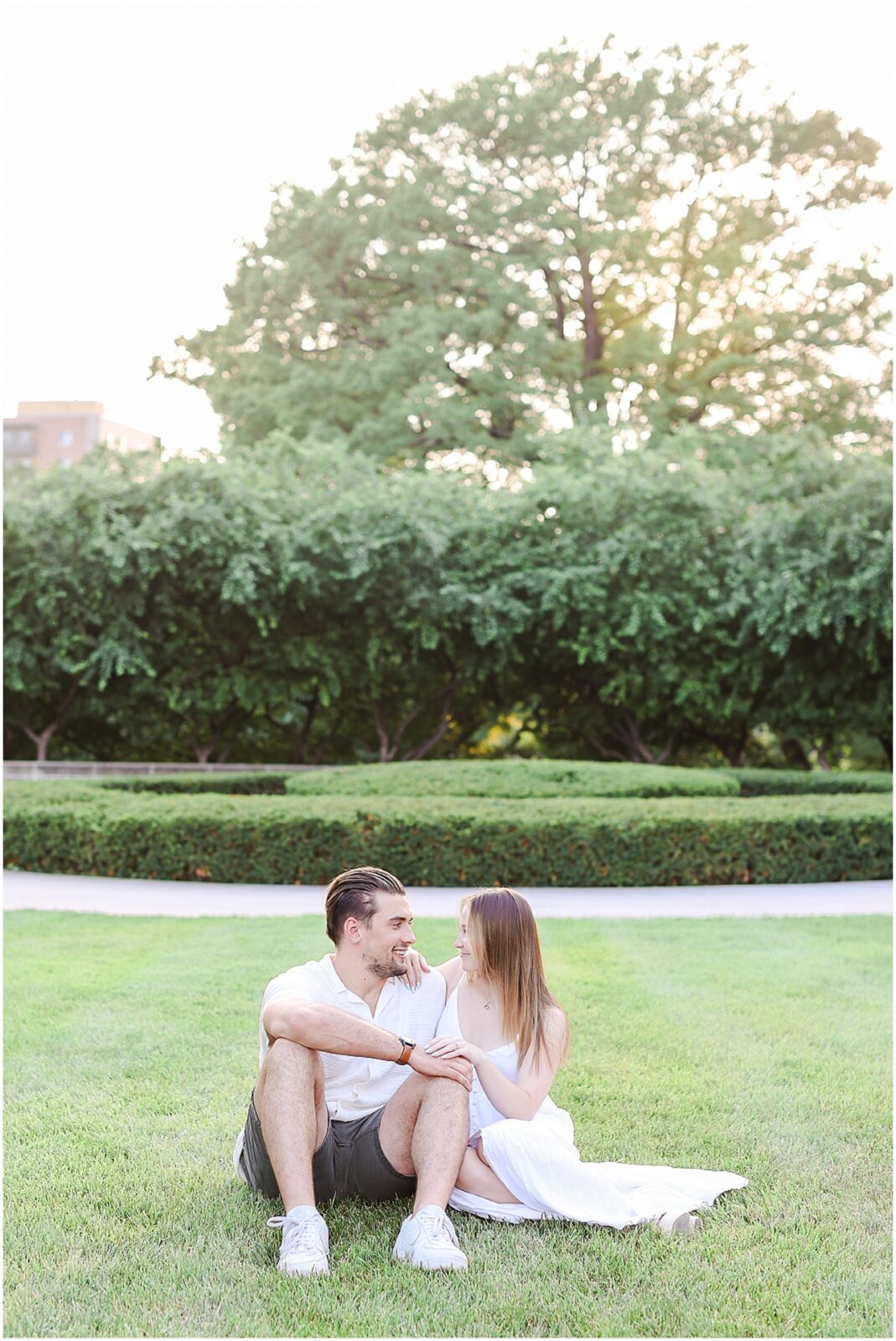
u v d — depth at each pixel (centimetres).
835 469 1706
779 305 2412
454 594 1766
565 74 2284
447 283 2266
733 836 989
